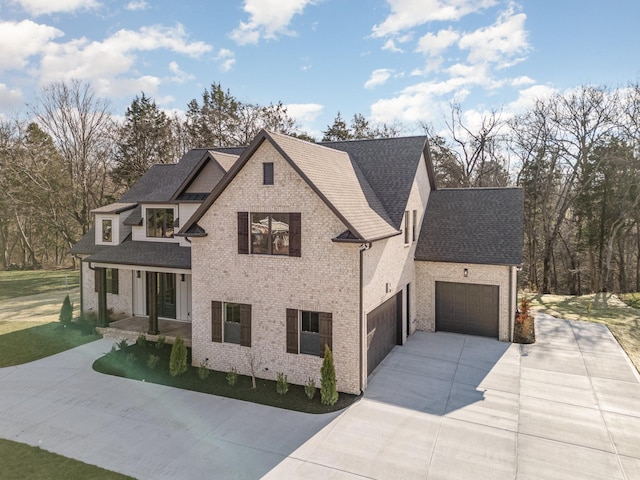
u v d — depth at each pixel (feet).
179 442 33.78
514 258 58.49
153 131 155.94
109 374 48.11
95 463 30.86
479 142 130.41
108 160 147.74
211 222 48.70
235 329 48.62
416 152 65.62
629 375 47.09
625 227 107.34
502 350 55.47
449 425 36.29
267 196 45.55
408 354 53.83
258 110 161.27
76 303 88.79
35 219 156.25
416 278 64.44
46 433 35.37
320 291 43.50
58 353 55.21
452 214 69.15
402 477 29.07
